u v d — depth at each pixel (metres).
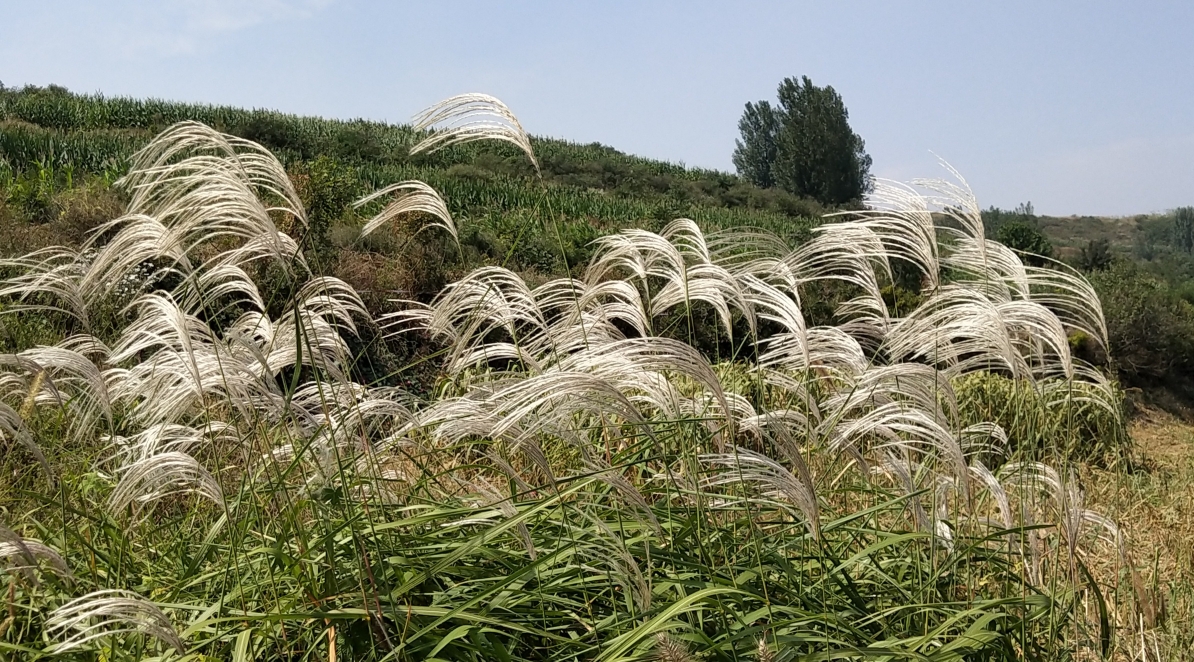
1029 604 3.18
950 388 3.52
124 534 3.28
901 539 3.27
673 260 3.28
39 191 15.20
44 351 2.97
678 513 3.46
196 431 3.31
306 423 3.71
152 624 2.33
